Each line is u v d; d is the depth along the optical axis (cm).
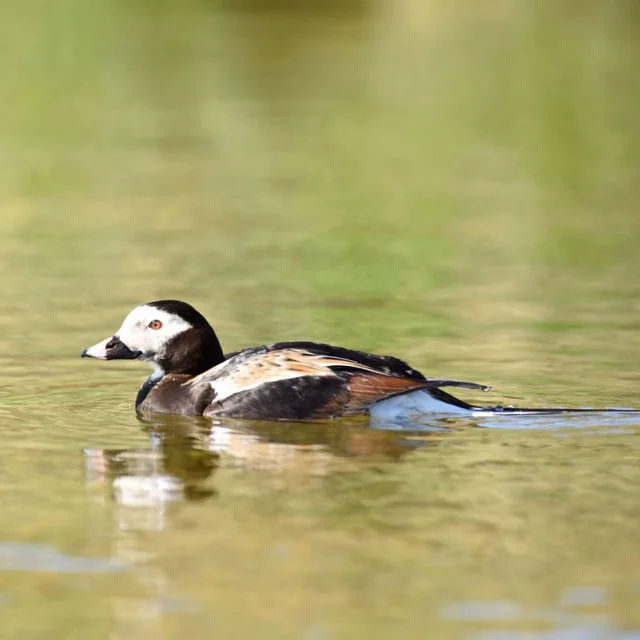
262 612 800
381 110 3384
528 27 4662
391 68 3922
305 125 3209
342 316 1697
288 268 1980
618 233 2212
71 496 1016
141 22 4594
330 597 821
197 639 767
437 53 4181
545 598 818
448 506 987
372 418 1238
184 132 3103
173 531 935
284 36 4425
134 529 940
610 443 1152
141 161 2795
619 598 818
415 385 1238
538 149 2970
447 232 2230
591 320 1669
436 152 2933
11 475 1073
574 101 3494
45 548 905
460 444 1156
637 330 1616
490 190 2577
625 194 2536
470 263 2017
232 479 1059
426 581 844
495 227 2262
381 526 942
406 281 1895
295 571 862
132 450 1148
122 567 870
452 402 1259
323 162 2822
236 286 1864
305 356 1274
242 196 2502
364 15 4872
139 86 3619
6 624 790
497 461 1101
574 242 2148
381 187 2588
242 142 3000
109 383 1409
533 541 912
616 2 5094
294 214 2364
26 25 4366
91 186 2566
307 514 970
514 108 3416
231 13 4850
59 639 770
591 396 1323
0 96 3453
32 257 2027
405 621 787
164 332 1334
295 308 1742
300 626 783
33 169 2705
